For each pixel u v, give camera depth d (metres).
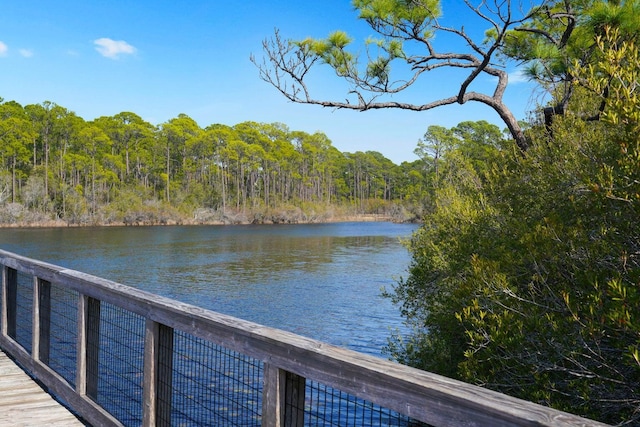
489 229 7.06
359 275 28.22
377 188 155.75
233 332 2.31
